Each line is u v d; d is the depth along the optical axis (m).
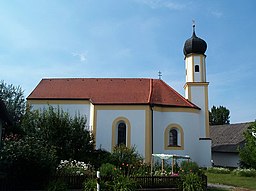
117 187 14.84
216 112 85.00
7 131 24.09
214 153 45.28
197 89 34.56
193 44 35.34
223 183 22.30
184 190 16.56
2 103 15.57
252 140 27.58
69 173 16.45
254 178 25.55
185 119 31.64
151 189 16.56
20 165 15.56
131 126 30.08
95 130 30.08
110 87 34.25
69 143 24.88
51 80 35.88
